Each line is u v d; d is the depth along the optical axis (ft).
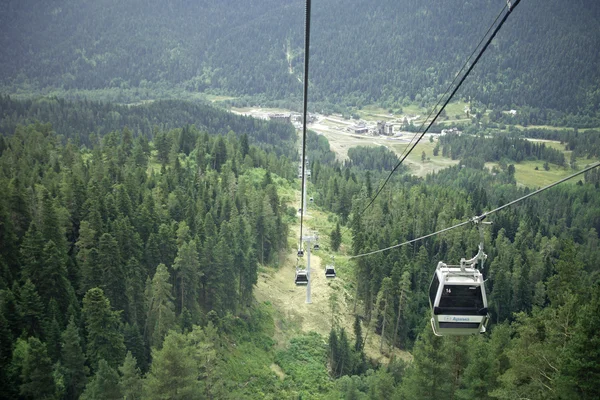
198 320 267.80
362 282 338.54
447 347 178.91
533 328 165.89
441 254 408.26
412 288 347.77
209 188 404.36
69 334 199.11
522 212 583.99
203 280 282.97
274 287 348.38
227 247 285.84
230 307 289.12
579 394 123.24
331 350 284.20
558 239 449.06
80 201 305.53
